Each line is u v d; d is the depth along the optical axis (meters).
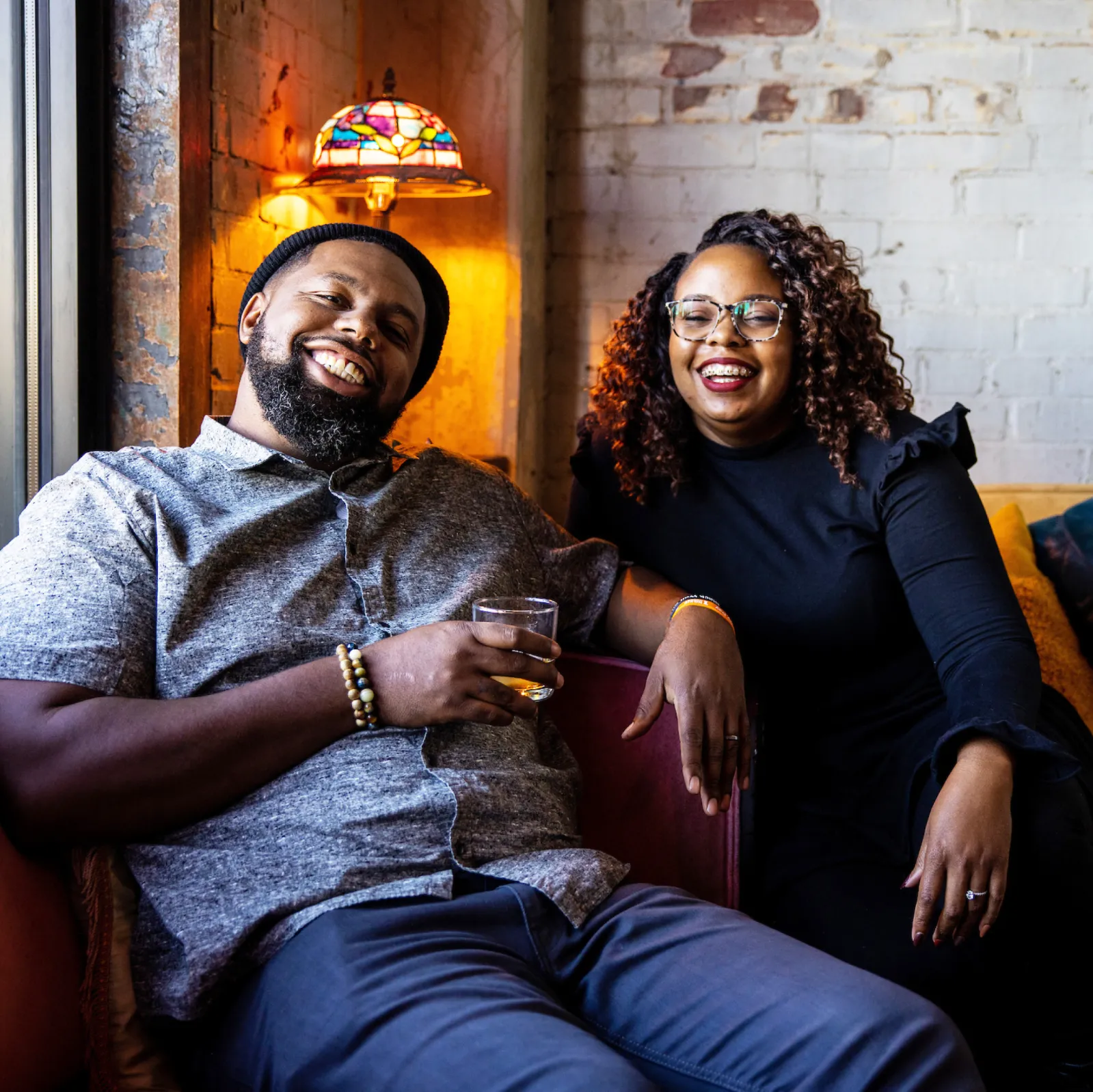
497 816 1.21
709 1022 1.06
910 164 2.67
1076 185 2.64
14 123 1.71
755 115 2.70
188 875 1.09
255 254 2.14
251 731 1.10
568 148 2.78
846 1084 0.98
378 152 2.14
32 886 1.04
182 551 1.21
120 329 1.88
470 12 2.58
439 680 1.15
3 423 1.72
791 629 1.53
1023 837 1.29
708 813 1.30
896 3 2.64
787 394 1.57
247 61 2.08
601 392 1.73
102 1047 1.06
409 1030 0.95
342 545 1.30
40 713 1.06
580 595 1.55
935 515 1.46
